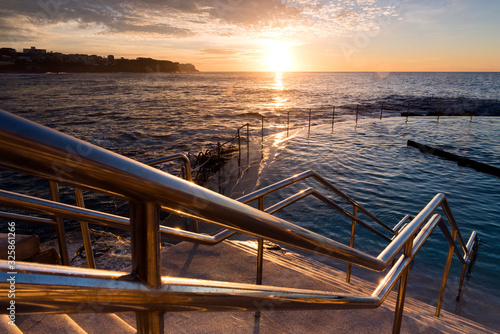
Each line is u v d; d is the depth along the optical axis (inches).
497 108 1349.7
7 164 13.5
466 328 110.8
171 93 2694.4
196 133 981.2
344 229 280.1
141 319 22.2
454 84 4175.7
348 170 477.7
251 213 27.5
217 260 109.7
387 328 85.1
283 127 1050.1
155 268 20.5
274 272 105.5
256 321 82.7
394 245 62.7
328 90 3316.9
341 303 48.6
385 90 3181.6
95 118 1229.1
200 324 80.4
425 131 835.4
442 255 236.2
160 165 534.0
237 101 2208.4
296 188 382.0
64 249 84.7
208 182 404.5
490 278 209.2
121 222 55.1
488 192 385.4
